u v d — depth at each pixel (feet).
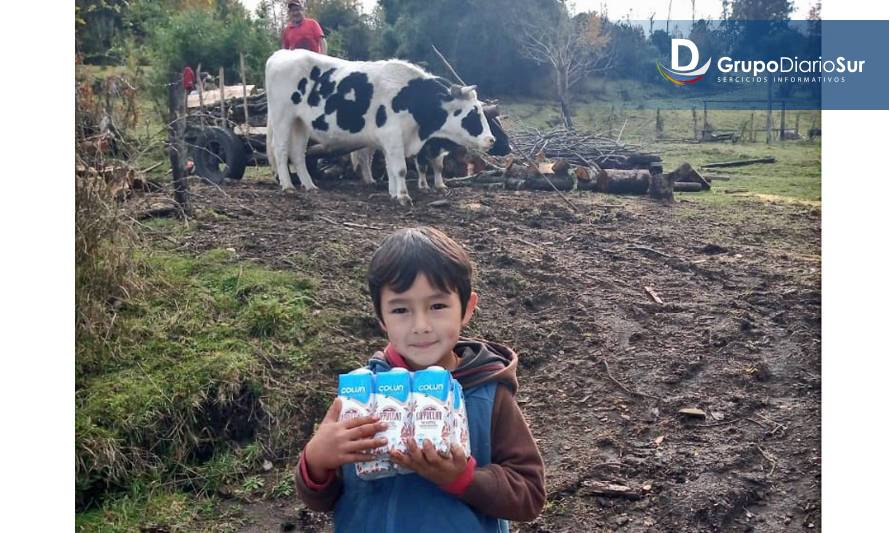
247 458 12.55
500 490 6.01
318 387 13.88
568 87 75.77
